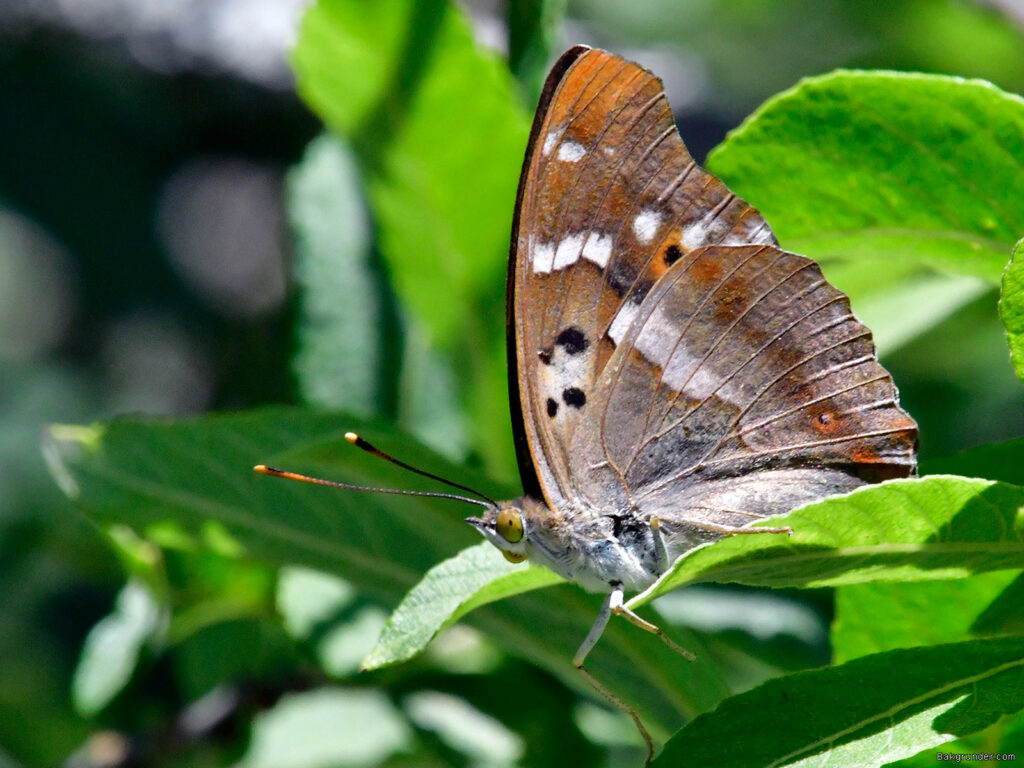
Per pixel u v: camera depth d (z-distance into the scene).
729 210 0.87
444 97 0.88
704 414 0.88
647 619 0.87
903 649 0.85
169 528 0.89
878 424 0.87
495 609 0.88
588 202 0.87
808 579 0.85
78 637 1.12
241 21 1.08
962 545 0.85
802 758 0.85
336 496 0.89
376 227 0.90
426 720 0.91
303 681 0.92
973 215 0.87
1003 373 0.96
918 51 0.98
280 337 1.04
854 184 0.87
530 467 0.87
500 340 0.89
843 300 0.87
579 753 0.90
